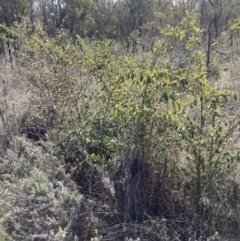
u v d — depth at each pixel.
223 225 3.33
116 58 5.27
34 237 3.16
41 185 3.46
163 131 3.69
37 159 4.09
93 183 3.87
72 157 4.09
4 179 4.10
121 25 25.81
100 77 4.41
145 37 15.01
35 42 5.89
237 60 9.74
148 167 3.69
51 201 3.39
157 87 3.40
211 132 3.37
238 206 3.47
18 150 4.70
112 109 3.89
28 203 3.47
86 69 5.08
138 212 3.49
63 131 4.33
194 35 4.11
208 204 3.42
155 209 3.60
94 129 4.05
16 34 6.45
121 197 3.64
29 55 6.18
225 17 14.22
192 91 3.47
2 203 3.55
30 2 19.89
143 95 3.60
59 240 3.06
